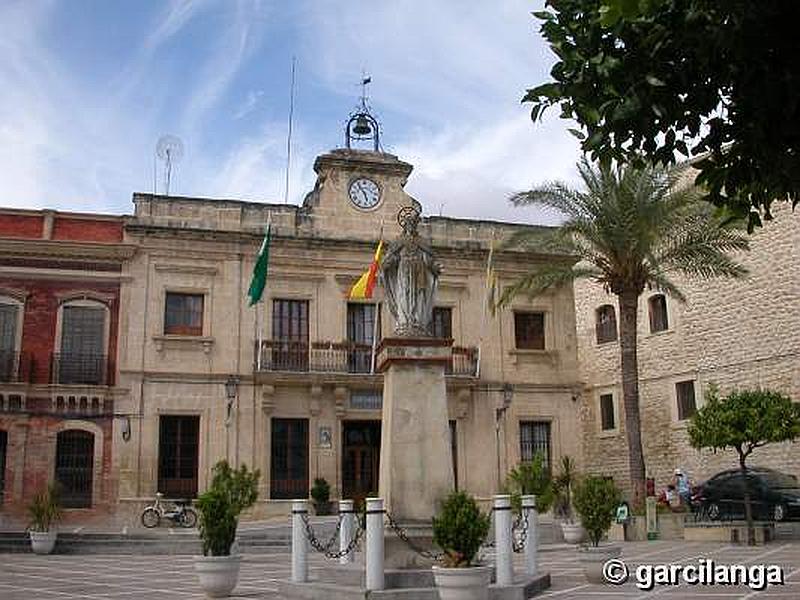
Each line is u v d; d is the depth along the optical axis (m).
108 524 27.22
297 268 30.92
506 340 32.91
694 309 34.22
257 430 29.16
